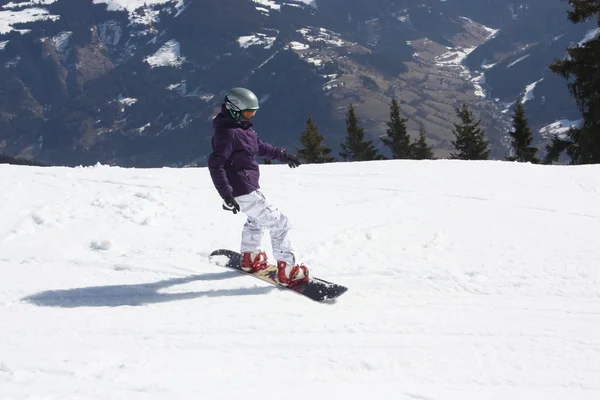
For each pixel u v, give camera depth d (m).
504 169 9.62
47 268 4.82
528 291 4.39
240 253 4.94
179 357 3.08
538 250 5.38
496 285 4.52
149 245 5.48
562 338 3.54
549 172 9.38
